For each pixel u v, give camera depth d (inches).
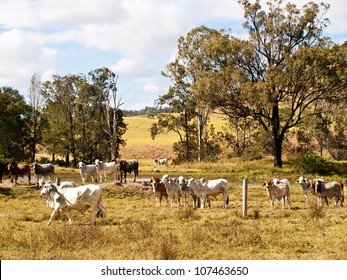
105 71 2503.7
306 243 600.4
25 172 1246.3
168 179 943.0
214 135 2906.0
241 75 1915.6
